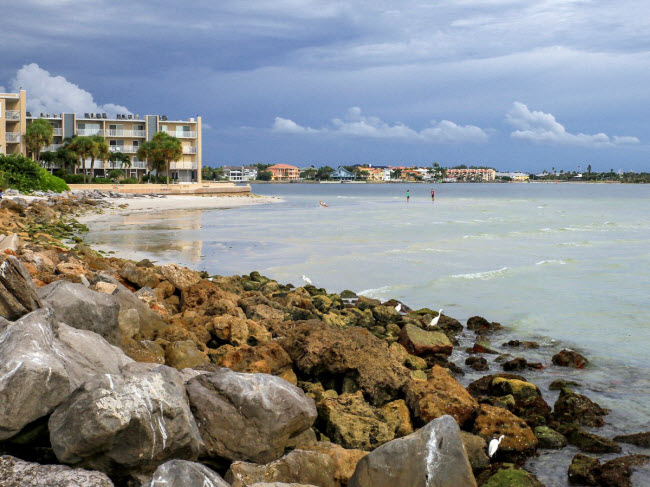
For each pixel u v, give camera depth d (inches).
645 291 816.9
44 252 763.4
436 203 3858.3
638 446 367.2
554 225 1916.8
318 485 273.9
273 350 448.1
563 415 406.9
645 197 5310.0
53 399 253.9
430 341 555.2
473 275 937.5
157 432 248.4
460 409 388.2
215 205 3255.4
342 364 425.7
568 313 705.6
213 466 287.6
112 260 923.4
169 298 660.1
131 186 3767.2
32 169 2795.3
